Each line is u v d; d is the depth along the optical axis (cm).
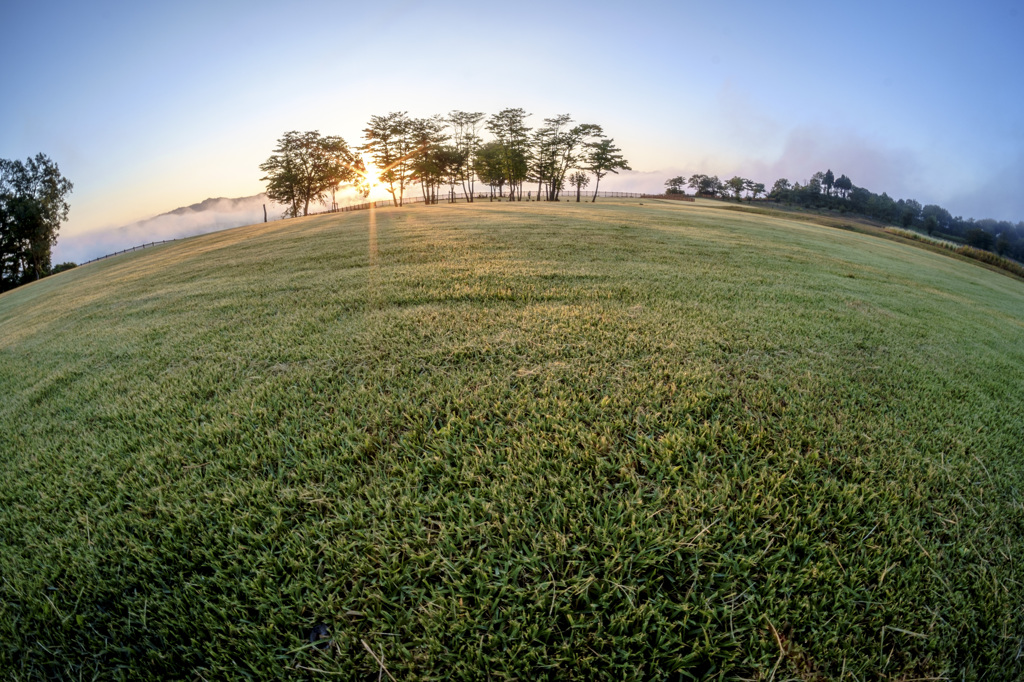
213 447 250
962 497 203
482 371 315
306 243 1311
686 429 237
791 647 141
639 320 417
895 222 7519
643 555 164
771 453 219
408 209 3197
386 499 198
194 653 149
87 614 163
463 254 834
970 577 168
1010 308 825
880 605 155
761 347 361
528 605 152
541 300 491
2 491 237
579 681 134
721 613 148
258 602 161
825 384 303
